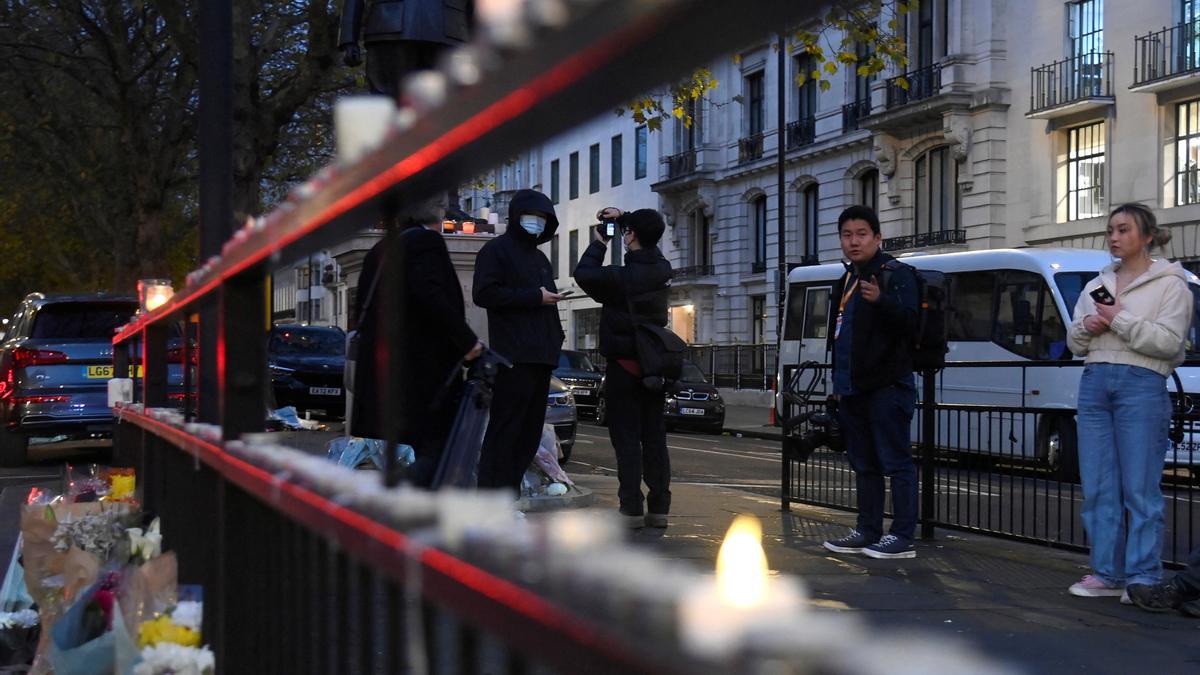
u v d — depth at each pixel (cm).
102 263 3341
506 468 573
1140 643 412
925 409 722
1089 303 518
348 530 108
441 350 469
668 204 4094
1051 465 649
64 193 2641
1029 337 1546
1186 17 2294
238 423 199
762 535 674
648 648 51
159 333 442
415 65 652
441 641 85
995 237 2728
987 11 2720
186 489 278
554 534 65
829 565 574
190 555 271
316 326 1734
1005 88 2708
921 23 2944
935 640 45
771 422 2512
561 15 55
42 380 1184
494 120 73
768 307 3638
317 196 120
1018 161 2686
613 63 57
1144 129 2383
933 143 2922
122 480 454
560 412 1380
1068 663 375
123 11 1927
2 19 1925
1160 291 501
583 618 58
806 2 49
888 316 592
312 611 134
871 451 621
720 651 47
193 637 249
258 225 153
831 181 3353
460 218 887
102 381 1202
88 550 350
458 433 464
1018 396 1540
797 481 825
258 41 1583
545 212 568
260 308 201
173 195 2541
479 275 566
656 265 657
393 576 93
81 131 2366
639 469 662
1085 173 2544
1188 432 614
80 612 285
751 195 3728
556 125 72
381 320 118
